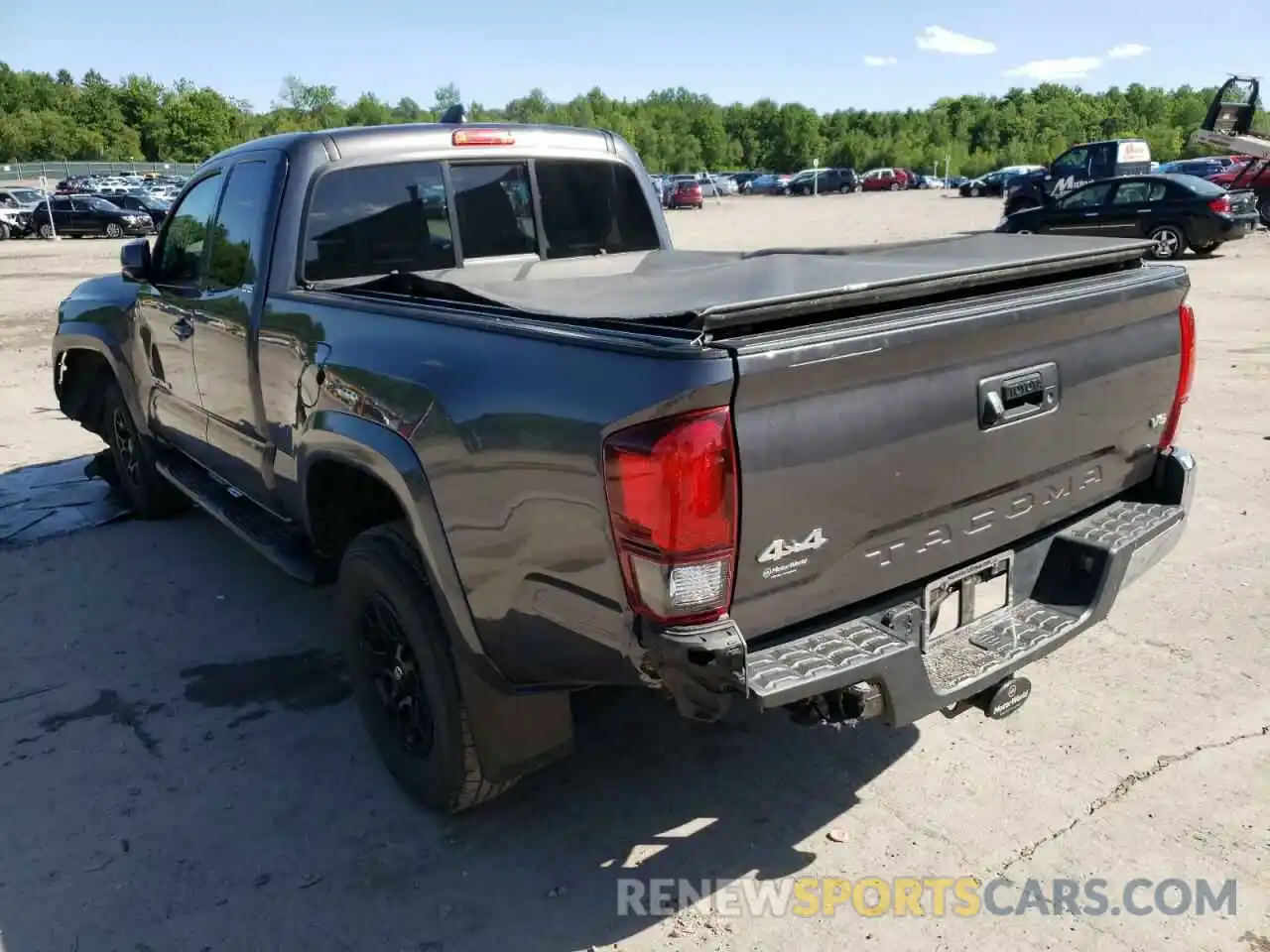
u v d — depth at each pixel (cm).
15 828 324
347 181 394
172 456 543
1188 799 321
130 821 327
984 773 340
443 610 287
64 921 284
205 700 401
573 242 465
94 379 623
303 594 499
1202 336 1079
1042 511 304
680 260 430
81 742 372
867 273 285
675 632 225
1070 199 1878
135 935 278
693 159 12450
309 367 342
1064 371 291
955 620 291
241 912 286
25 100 11269
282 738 374
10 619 475
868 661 243
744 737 367
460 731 294
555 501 242
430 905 288
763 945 270
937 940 270
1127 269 327
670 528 218
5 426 847
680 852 308
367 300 326
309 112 11881
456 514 271
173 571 529
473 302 294
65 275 2141
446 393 270
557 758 298
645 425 220
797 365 223
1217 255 1836
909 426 252
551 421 239
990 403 270
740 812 325
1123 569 307
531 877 299
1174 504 339
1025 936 270
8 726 384
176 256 480
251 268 391
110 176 5850
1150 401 329
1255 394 822
